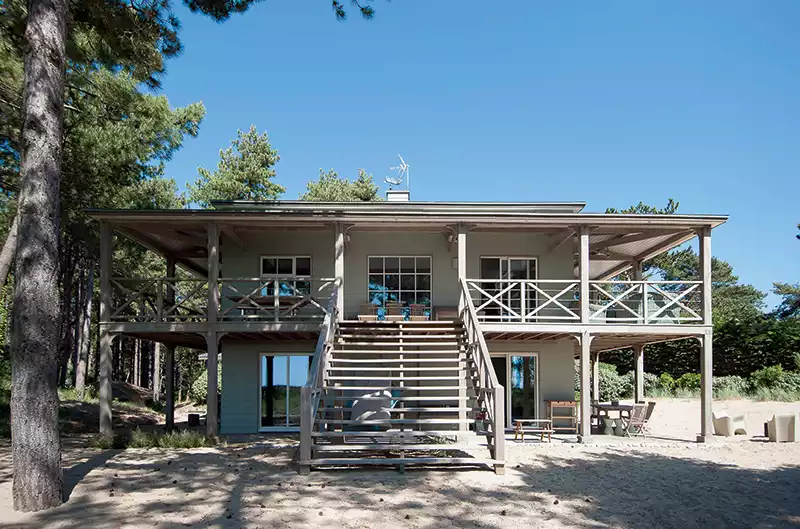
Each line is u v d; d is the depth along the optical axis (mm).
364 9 9820
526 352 14797
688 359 25328
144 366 38719
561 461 9930
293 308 12758
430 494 7566
